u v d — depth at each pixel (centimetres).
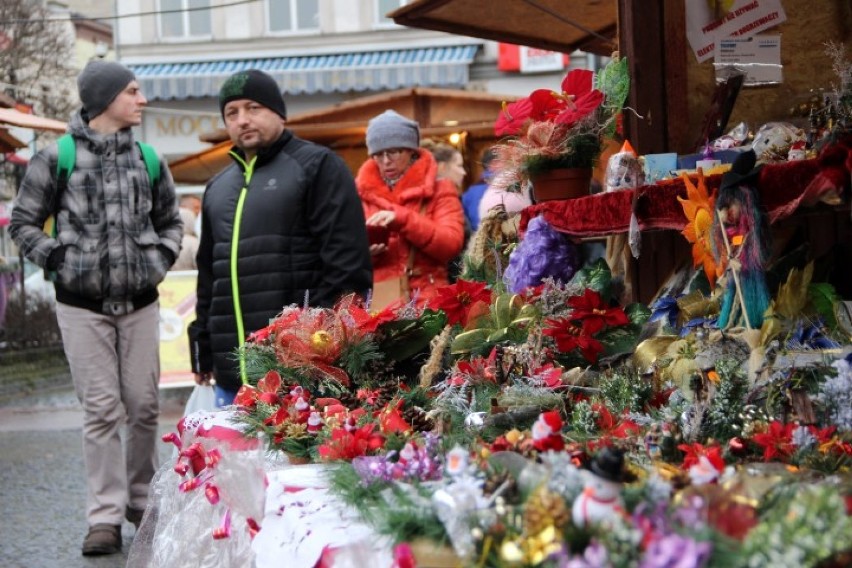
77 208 584
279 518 253
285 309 375
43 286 2420
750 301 302
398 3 2219
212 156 1389
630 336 351
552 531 181
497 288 404
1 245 2339
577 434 280
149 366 596
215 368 528
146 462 604
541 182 423
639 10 456
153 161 602
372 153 629
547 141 414
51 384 1741
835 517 165
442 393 332
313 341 359
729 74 454
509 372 336
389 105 1331
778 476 218
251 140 518
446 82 2127
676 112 459
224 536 293
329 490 247
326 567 220
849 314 308
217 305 524
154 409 601
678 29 460
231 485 284
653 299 409
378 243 602
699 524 169
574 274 402
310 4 2248
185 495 335
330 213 507
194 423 362
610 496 182
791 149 367
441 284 610
